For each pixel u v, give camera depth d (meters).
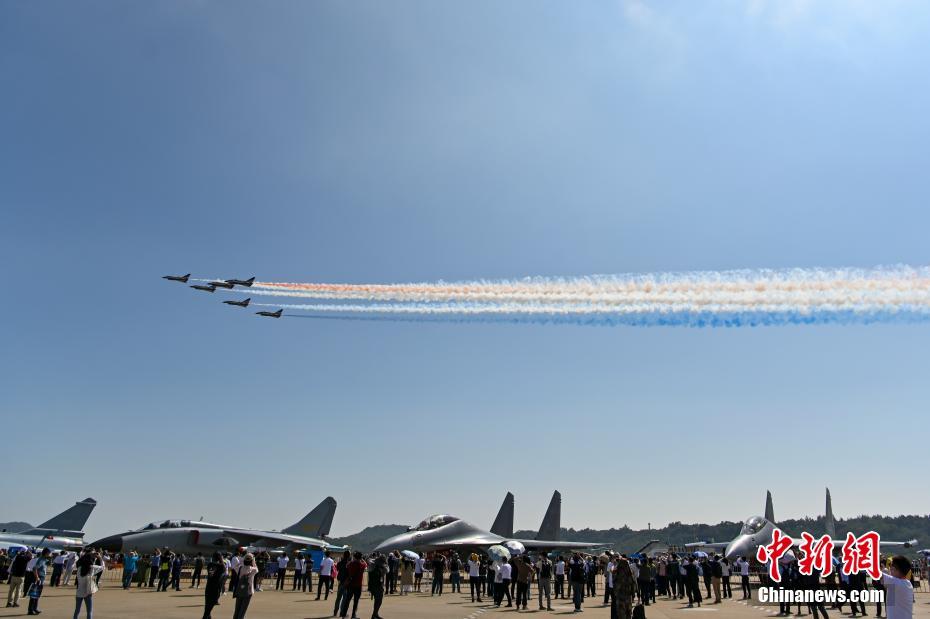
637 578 29.47
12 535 56.53
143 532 47.97
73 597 27.52
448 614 23.55
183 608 23.16
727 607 28.30
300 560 35.22
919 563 61.03
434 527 54.00
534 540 65.12
